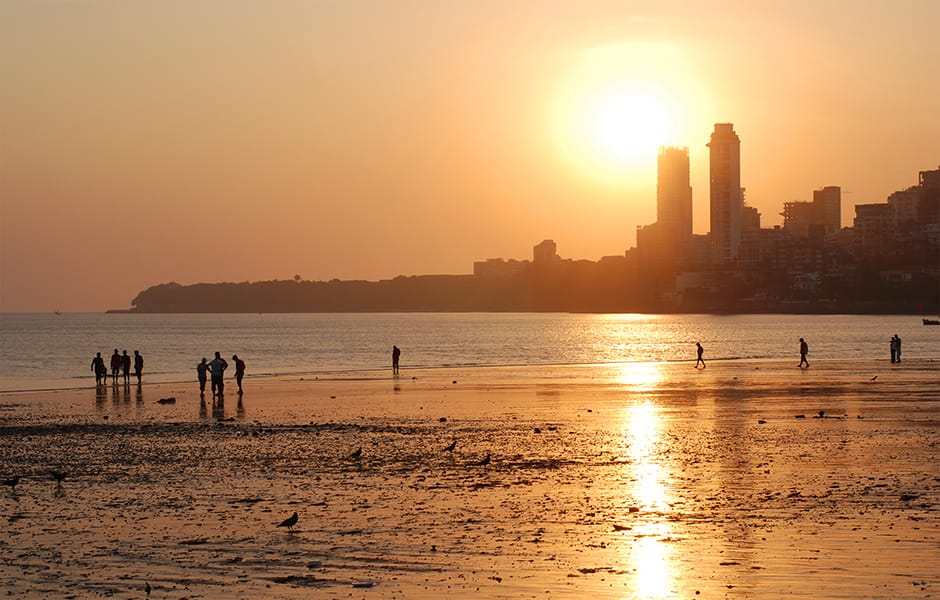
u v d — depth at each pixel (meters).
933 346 124.25
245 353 127.81
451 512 19.38
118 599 13.88
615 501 20.20
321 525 18.38
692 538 16.72
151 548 16.84
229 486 23.09
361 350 135.50
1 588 14.52
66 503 21.25
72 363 109.12
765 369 70.81
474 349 136.38
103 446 31.31
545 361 96.44
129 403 48.53
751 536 16.75
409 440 31.41
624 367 76.94
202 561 15.88
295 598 13.78
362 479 23.73
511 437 31.73
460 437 31.94
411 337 197.00
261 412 42.25
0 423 39.09
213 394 49.22
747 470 23.83
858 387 51.62
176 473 25.30
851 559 15.07
